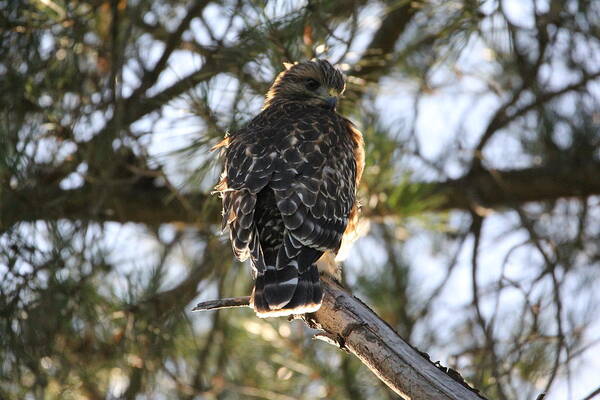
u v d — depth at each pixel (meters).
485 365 9.86
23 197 10.71
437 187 13.20
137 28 11.52
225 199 8.48
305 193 8.02
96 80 11.43
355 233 9.09
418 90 12.13
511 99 12.91
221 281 11.61
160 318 10.76
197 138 10.33
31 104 11.03
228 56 10.18
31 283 10.38
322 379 11.77
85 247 10.55
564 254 13.12
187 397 11.77
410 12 11.94
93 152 10.80
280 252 7.77
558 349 9.59
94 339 10.71
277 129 8.73
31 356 10.31
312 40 10.10
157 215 12.86
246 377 12.23
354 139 9.52
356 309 7.23
